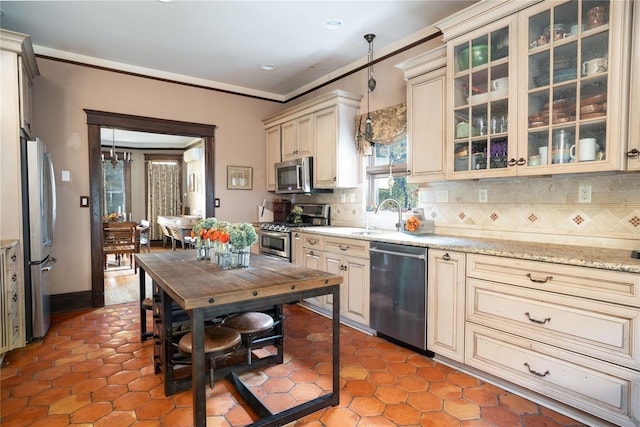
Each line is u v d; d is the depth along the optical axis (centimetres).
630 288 164
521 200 262
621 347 167
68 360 259
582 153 200
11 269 261
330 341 296
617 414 168
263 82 470
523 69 222
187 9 289
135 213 914
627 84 184
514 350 206
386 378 232
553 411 195
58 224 372
